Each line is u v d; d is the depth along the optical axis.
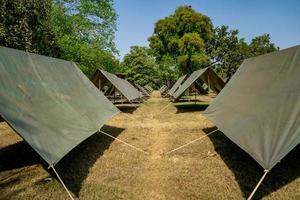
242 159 6.29
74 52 22.61
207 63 45.06
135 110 16.61
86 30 24.28
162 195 4.62
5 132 9.75
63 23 23.30
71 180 5.23
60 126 5.42
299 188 4.64
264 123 4.78
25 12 15.84
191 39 42.03
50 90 6.49
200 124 11.01
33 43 17.53
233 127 5.75
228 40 51.84
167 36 46.47
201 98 26.20
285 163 5.86
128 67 57.91
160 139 8.63
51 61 7.87
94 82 18.41
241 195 4.48
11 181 5.17
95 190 4.78
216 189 4.74
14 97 4.96
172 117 13.24
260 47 52.59
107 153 7.03
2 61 5.41
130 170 5.79
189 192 4.68
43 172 5.62
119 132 9.74
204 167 5.86
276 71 6.14
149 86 53.03
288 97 4.84
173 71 47.00
